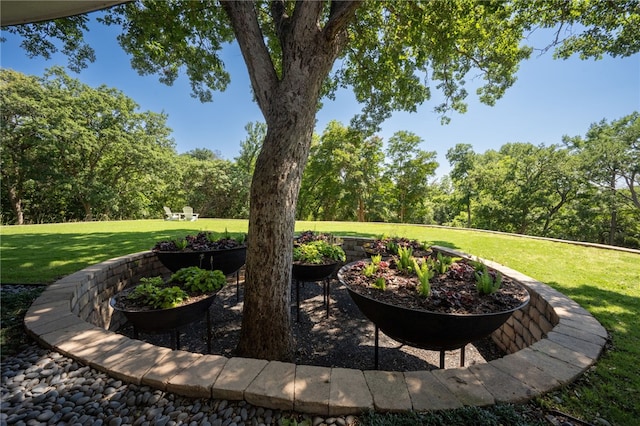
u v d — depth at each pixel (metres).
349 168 17.50
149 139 16.33
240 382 1.44
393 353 3.05
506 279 2.66
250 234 2.54
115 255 4.68
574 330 2.01
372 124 5.55
